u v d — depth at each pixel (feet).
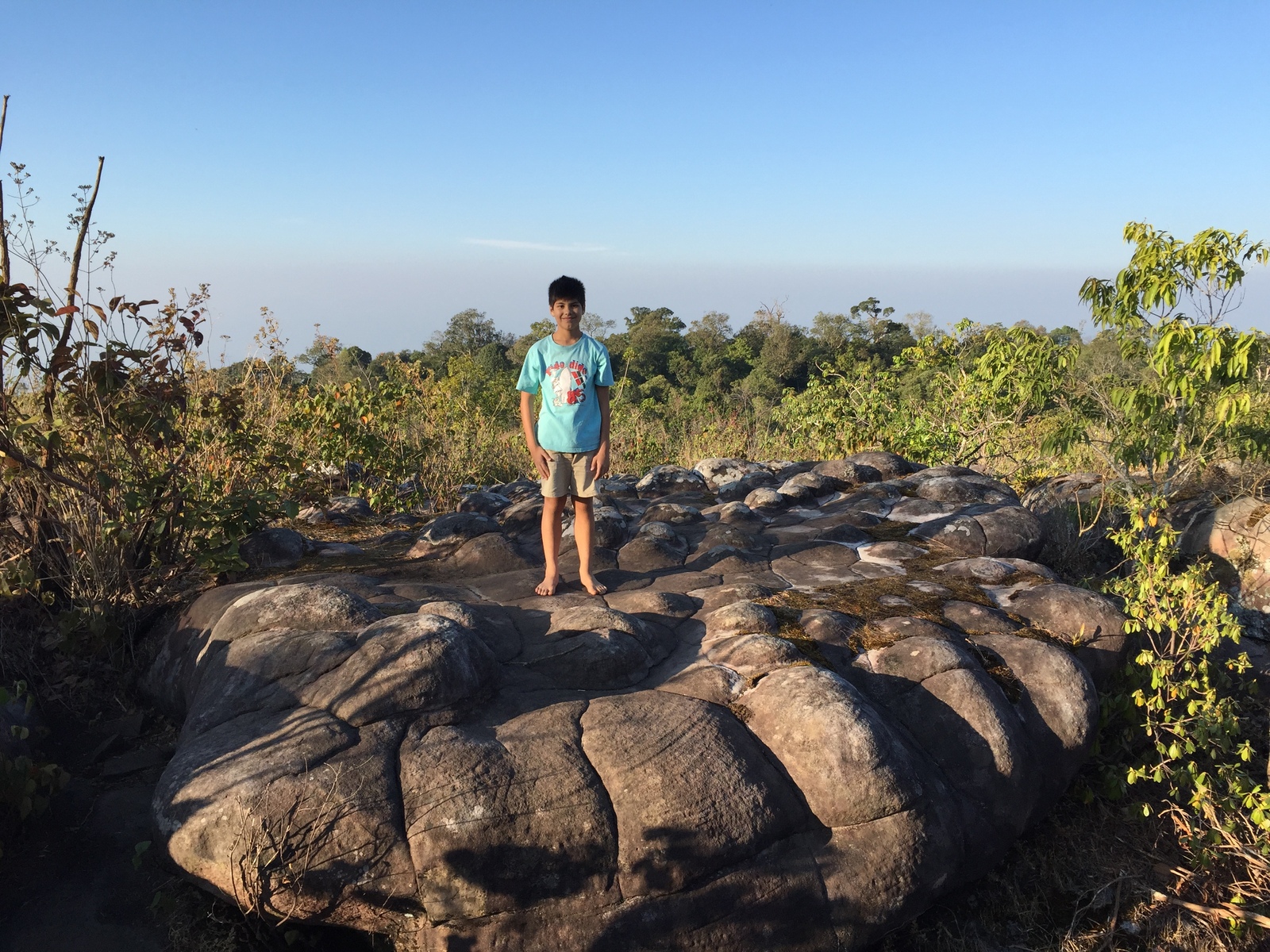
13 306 14.92
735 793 11.30
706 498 26.08
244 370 27.63
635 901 10.71
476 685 12.25
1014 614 16.28
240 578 17.67
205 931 10.65
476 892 10.37
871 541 20.43
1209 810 14.21
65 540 16.38
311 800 10.39
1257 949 13.12
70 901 10.82
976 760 13.08
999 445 36.45
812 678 12.67
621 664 13.37
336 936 11.12
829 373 42.55
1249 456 23.36
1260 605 20.21
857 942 11.39
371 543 20.88
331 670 12.12
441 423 35.32
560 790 10.90
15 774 11.37
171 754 13.61
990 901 13.21
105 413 16.39
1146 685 15.90
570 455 16.10
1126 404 23.06
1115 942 13.03
